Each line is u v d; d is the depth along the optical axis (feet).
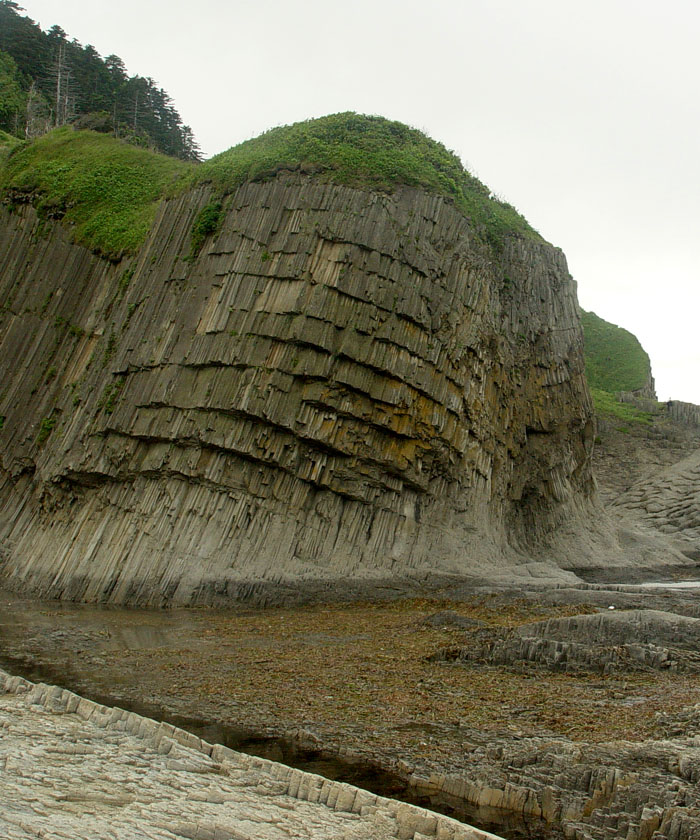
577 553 151.84
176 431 112.98
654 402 280.72
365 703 54.70
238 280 118.83
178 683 61.62
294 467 111.86
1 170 195.72
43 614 96.07
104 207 161.07
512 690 56.29
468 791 39.47
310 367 112.16
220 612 98.02
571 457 163.63
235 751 44.86
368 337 115.24
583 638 66.90
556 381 158.61
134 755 42.83
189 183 136.77
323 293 114.83
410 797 39.70
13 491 139.13
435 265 124.36
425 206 126.72
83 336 143.74
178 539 108.37
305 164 124.88
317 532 112.27
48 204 168.76
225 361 113.70
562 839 34.65
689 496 204.23
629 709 49.83
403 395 116.57
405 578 112.68
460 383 125.39
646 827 32.99
